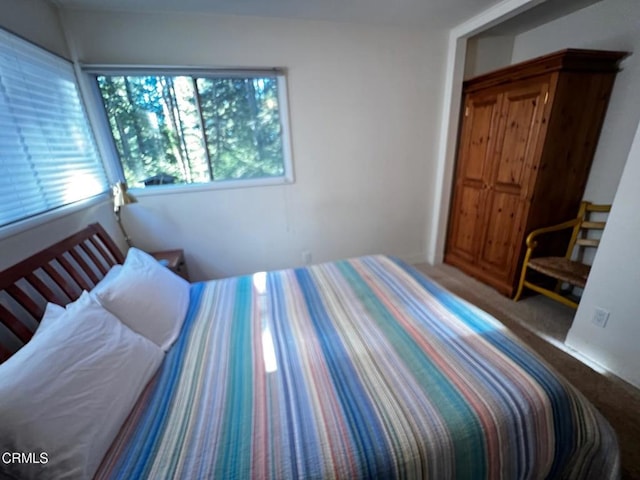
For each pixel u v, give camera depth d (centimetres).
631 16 190
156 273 150
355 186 287
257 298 158
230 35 216
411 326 124
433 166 303
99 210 207
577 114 204
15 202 131
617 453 91
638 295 148
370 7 208
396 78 262
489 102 247
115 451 77
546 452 85
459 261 309
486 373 95
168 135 232
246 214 265
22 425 66
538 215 226
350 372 100
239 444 77
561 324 210
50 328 90
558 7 215
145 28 201
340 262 199
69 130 183
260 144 254
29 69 154
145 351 107
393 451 74
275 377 100
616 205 152
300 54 234
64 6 185
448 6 210
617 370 161
